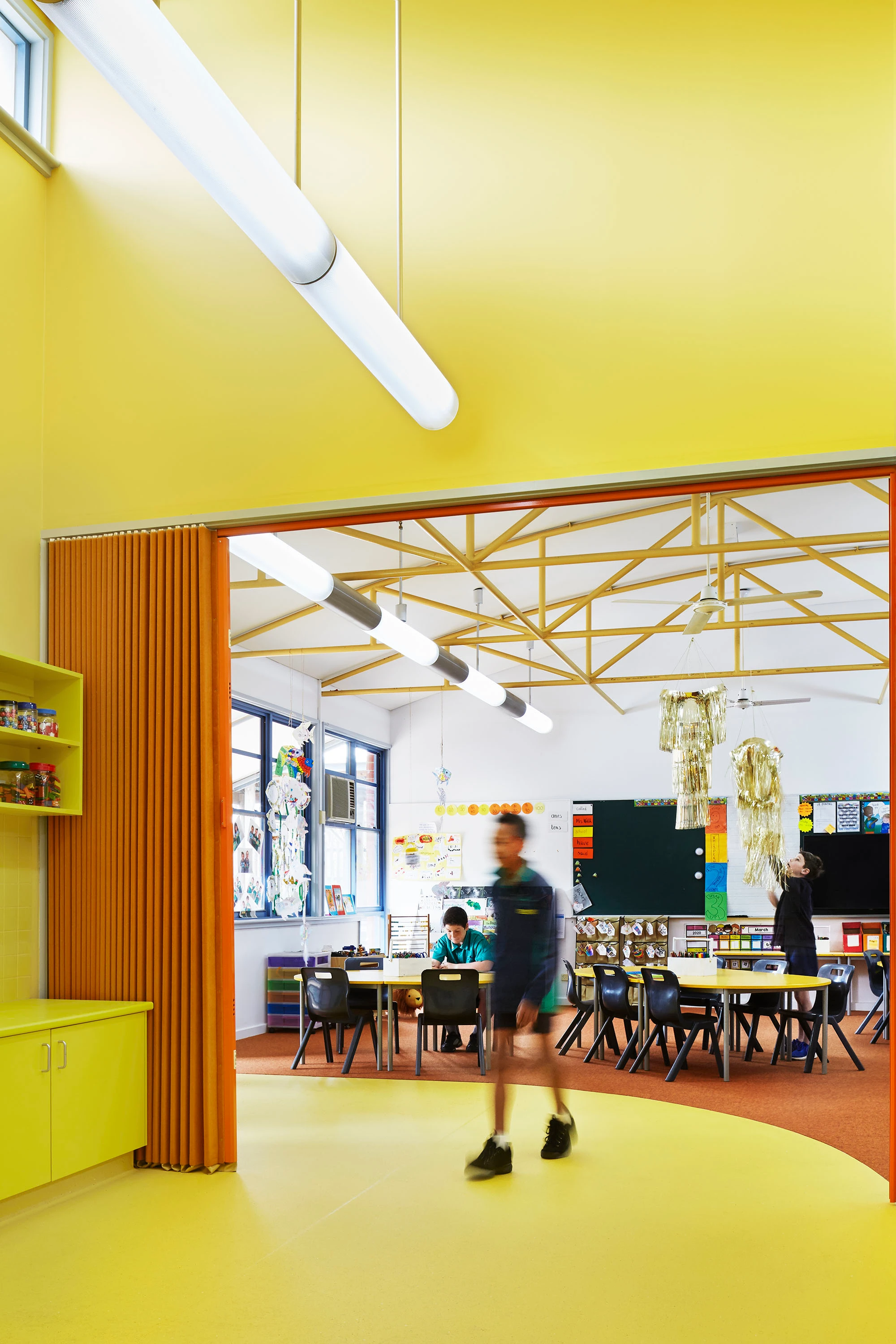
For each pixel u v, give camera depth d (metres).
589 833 13.73
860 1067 8.02
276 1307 3.42
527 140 5.29
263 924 10.62
